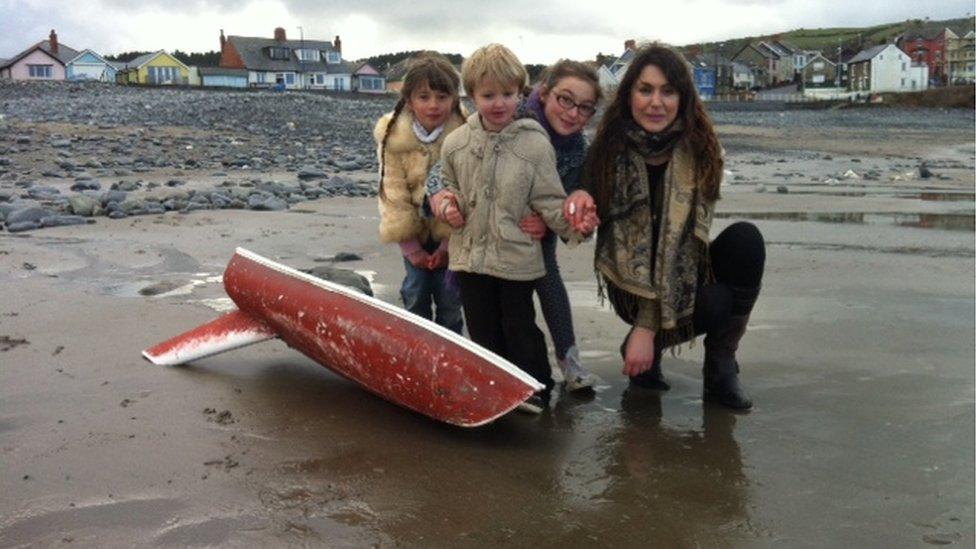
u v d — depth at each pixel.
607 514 2.41
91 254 6.24
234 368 3.61
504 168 3.21
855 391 3.49
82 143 16.91
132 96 35.94
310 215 8.98
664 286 3.22
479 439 2.94
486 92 3.19
